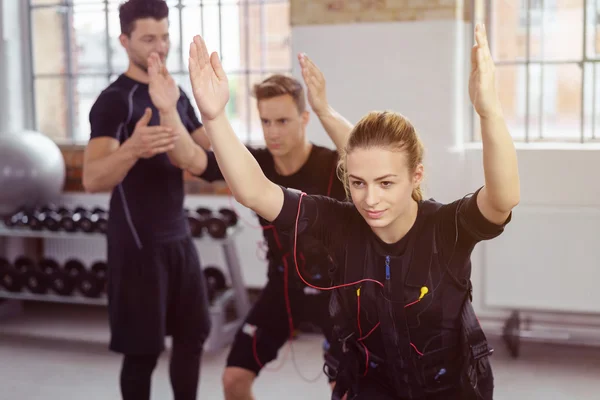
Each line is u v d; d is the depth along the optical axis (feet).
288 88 7.93
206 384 12.09
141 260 8.97
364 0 13.89
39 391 11.93
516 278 13.52
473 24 14.20
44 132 17.78
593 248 13.08
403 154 4.83
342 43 14.10
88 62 17.44
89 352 13.91
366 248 5.28
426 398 5.57
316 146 8.35
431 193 13.84
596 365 12.72
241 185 5.04
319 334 14.71
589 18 14.05
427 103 13.76
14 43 17.26
